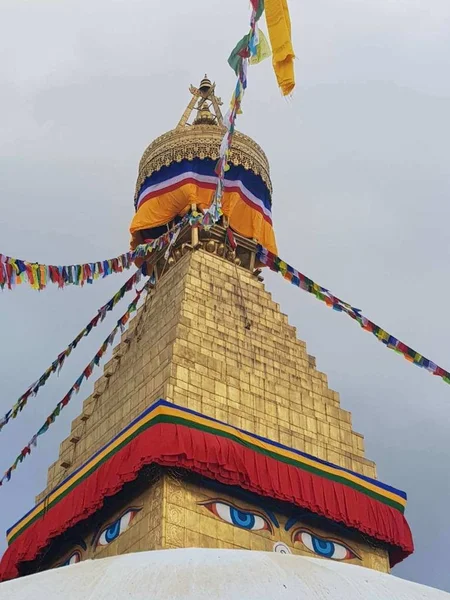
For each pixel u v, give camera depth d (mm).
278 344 35594
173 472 28484
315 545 30016
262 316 36250
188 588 18609
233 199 39531
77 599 18719
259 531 29047
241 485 28875
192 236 37438
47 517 31672
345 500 30719
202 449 28609
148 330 35375
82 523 30688
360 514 30766
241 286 36781
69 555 31375
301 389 34562
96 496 29391
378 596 19484
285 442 32312
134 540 28328
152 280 37656
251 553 21219
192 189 39281
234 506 29078
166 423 28766
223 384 32344
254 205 40281
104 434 33906
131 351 35594
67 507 30766
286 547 29250
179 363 31922
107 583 19375
